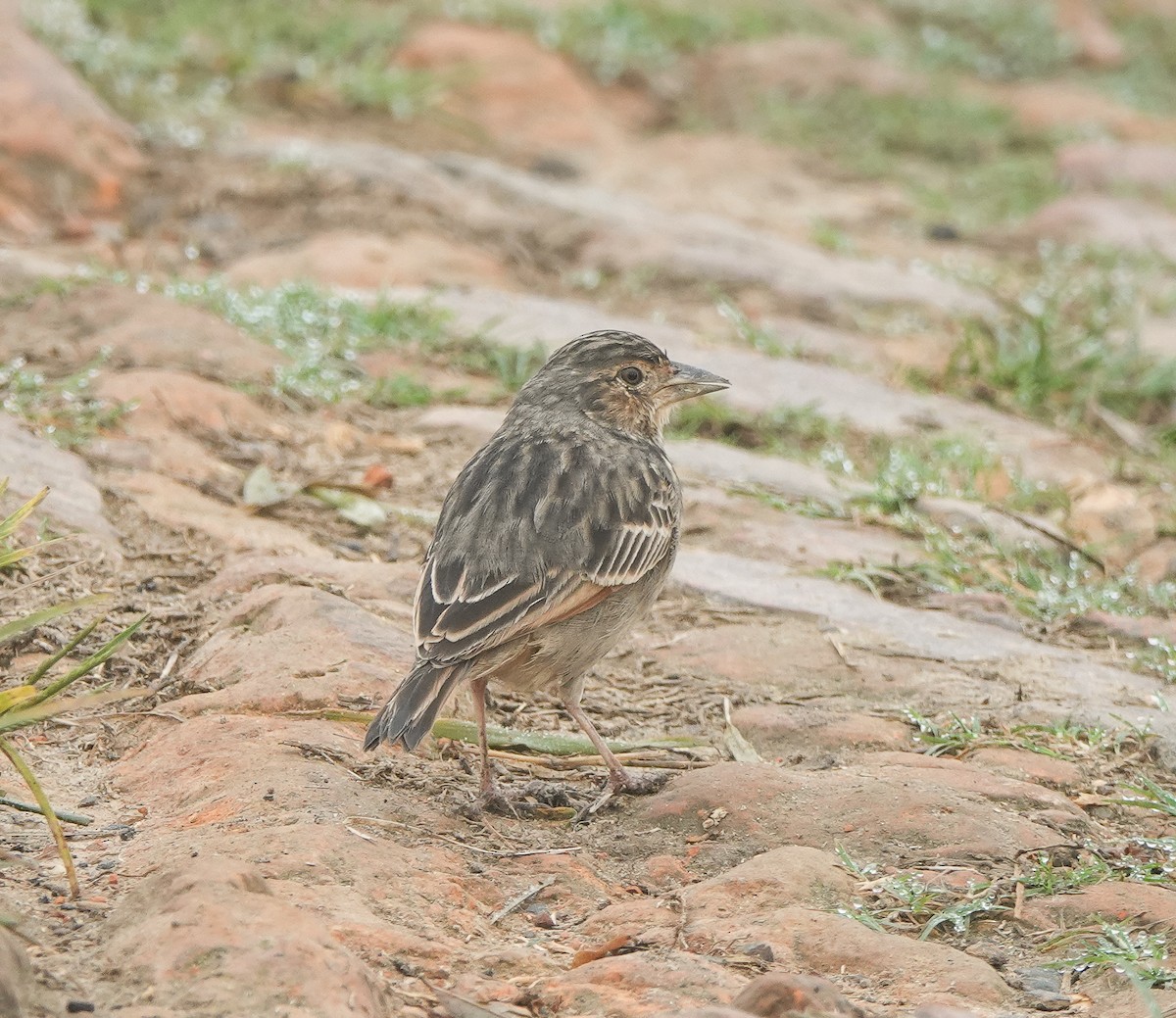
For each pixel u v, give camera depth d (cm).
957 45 3064
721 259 1912
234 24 2384
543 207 2030
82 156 1875
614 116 2550
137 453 1233
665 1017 592
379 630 980
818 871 751
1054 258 2172
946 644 1088
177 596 1045
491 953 670
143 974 600
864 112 2666
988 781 870
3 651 944
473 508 845
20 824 762
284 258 1752
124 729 884
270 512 1204
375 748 816
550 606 816
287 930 619
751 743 934
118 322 1454
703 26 2795
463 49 2467
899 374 1678
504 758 900
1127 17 3412
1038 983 687
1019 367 1691
